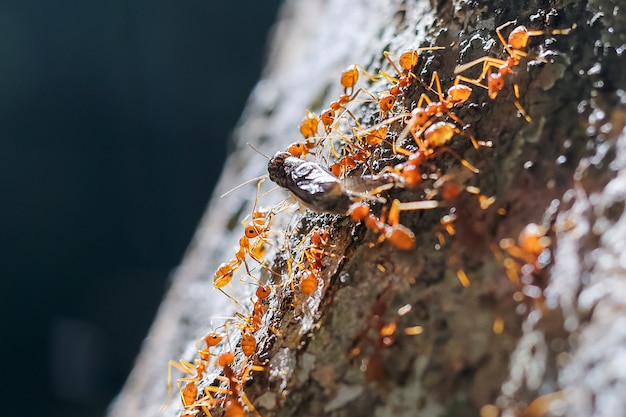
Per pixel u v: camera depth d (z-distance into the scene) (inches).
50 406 16.8
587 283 4.8
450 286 5.1
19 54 18.4
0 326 17.6
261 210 5.9
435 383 4.9
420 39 6.1
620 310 4.6
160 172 19.2
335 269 5.5
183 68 19.5
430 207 5.3
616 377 4.5
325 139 6.1
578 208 5.0
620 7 5.4
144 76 19.4
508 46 5.5
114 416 7.8
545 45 5.5
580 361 4.6
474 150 5.4
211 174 19.2
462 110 5.5
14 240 18.2
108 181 19.1
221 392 5.5
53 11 18.5
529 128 5.3
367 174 5.8
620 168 5.0
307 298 5.5
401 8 6.7
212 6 19.4
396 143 5.7
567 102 5.3
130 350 17.6
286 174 5.6
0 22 18.2
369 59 6.7
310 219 5.9
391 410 5.0
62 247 18.5
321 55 8.0
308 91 7.7
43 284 18.2
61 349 17.4
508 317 4.9
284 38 10.3
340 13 8.2
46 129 18.7
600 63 5.3
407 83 5.9
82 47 18.9
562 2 5.6
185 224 19.1
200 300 7.4
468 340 4.9
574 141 5.2
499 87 5.4
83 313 18.1
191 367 6.1
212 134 19.2
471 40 5.8
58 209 18.6
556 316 4.8
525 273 4.9
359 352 5.1
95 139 19.1
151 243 19.0
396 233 5.2
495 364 4.8
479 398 4.8
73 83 18.9
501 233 5.1
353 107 6.4
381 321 5.2
